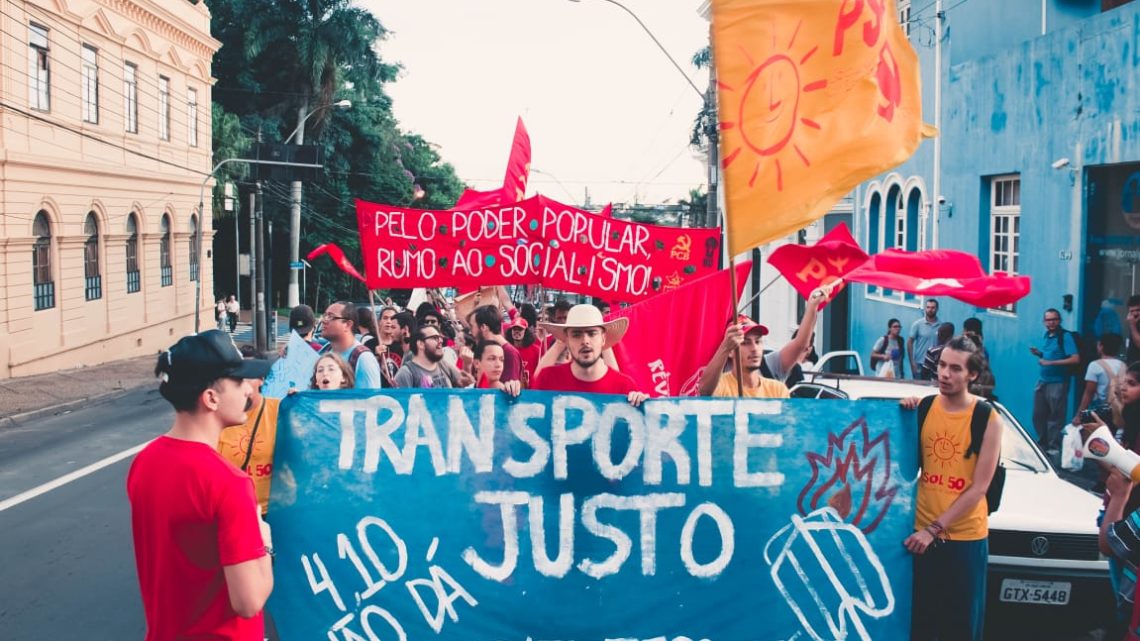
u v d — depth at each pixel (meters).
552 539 5.29
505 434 5.30
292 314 8.66
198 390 3.65
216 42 41.81
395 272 9.88
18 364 25.62
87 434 17.70
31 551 9.38
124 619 7.40
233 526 3.57
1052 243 13.97
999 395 15.58
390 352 11.10
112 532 10.11
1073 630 6.79
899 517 5.33
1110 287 12.85
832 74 5.33
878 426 5.34
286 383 6.50
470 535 5.26
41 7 26.58
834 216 24.42
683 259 9.36
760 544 5.30
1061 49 13.67
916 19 19.31
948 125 17.69
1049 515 6.55
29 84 26.28
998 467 5.40
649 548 5.30
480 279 9.78
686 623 5.28
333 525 5.24
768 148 5.31
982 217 16.44
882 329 20.69
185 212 39.34
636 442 5.30
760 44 5.31
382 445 5.27
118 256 32.56
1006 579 6.40
